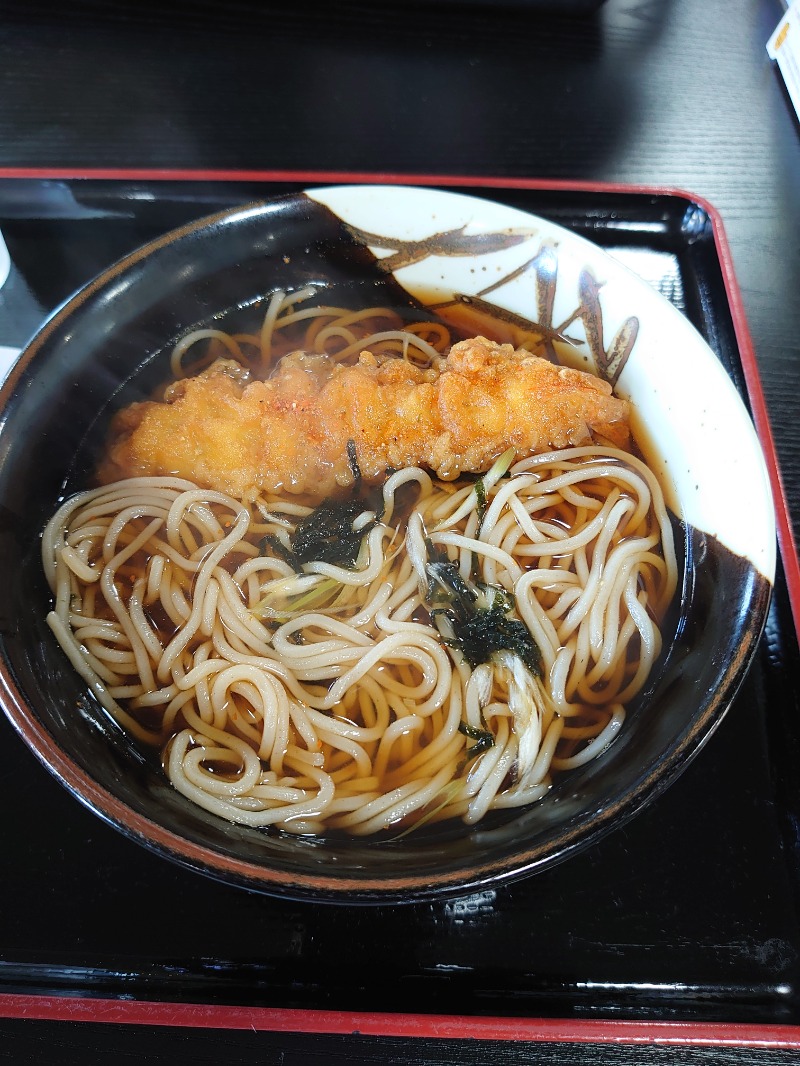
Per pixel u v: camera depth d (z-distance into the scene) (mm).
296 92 411
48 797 244
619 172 392
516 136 402
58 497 274
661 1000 223
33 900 231
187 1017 216
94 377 281
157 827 195
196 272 294
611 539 277
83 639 256
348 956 226
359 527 275
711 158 400
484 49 432
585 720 251
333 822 237
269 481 282
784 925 233
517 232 292
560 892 234
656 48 439
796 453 317
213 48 424
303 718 251
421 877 193
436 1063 217
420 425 279
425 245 303
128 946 226
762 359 339
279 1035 218
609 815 198
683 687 229
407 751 252
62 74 411
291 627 262
